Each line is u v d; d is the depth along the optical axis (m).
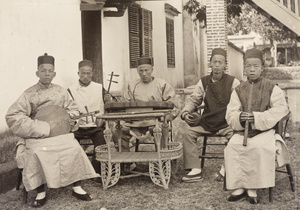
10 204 4.50
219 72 5.19
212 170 5.66
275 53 14.91
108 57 8.98
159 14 12.41
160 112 4.78
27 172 4.34
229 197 4.35
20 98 4.57
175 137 7.90
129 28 10.30
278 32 14.97
